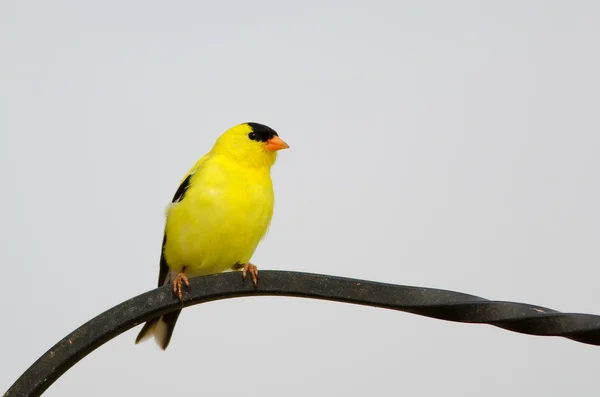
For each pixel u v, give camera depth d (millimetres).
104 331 6543
